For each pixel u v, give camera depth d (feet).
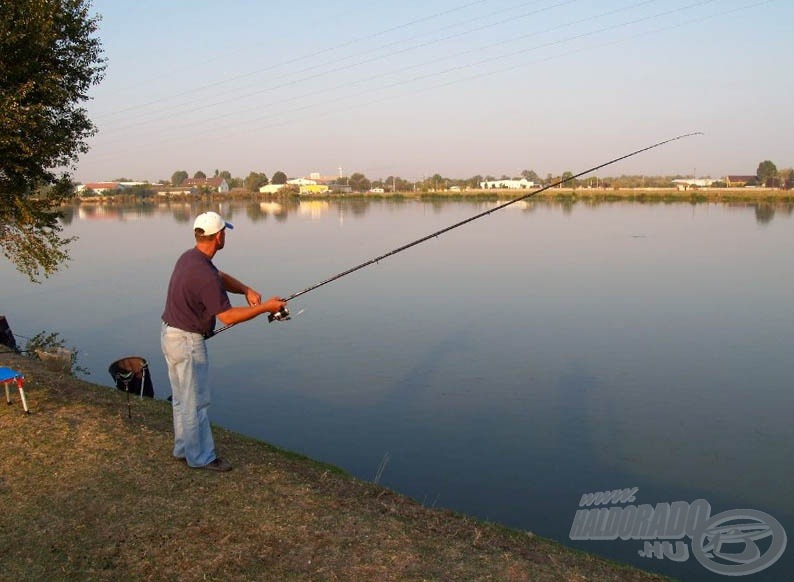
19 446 18.17
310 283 84.64
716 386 41.01
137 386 31.37
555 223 171.83
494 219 190.29
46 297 80.38
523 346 51.67
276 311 16.56
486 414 36.50
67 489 15.66
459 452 31.07
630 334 54.95
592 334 55.21
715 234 135.13
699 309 64.59
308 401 39.22
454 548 13.99
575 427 34.40
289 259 107.65
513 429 34.19
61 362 36.27
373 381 43.11
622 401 38.42
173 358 16.20
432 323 60.85
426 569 12.88
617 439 32.58
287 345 53.52
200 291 15.56
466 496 26.35
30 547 13.24
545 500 26.11
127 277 95.45
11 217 47.14
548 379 43.04
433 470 29.01
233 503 15.14
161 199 352.90
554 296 72.90
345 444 32.19
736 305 66.23
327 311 67.56
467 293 76.28
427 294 76.28
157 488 15.74
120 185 383.86
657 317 61.46
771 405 37.19
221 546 13.32
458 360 48.01
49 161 43.98
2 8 36.91
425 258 108.78
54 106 42.50
